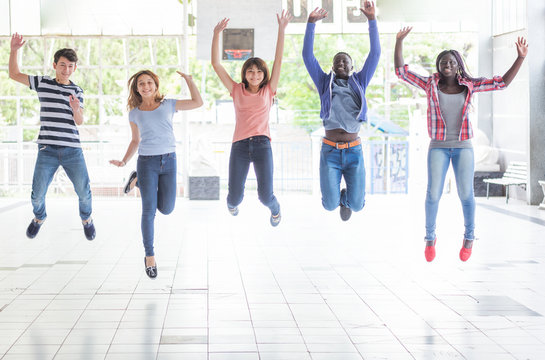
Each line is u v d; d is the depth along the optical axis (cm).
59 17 1300
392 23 1375
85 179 571
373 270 617
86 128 1380
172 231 863
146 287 548
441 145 543
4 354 381
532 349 390
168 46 1366
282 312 471
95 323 445
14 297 514
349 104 542
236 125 552
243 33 1091
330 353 384
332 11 1307
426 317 459
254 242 777
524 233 842
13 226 912
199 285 556
